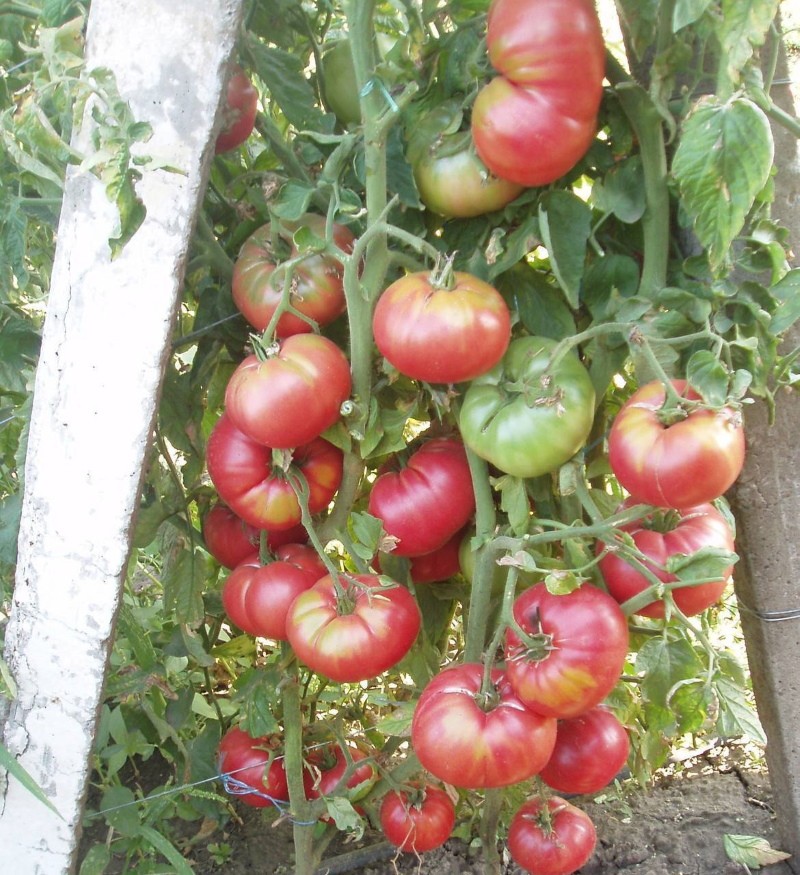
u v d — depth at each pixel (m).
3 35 0.70
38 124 0.50
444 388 0.61
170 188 0.53
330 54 0.68
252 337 0.57
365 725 0.90
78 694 0.62
